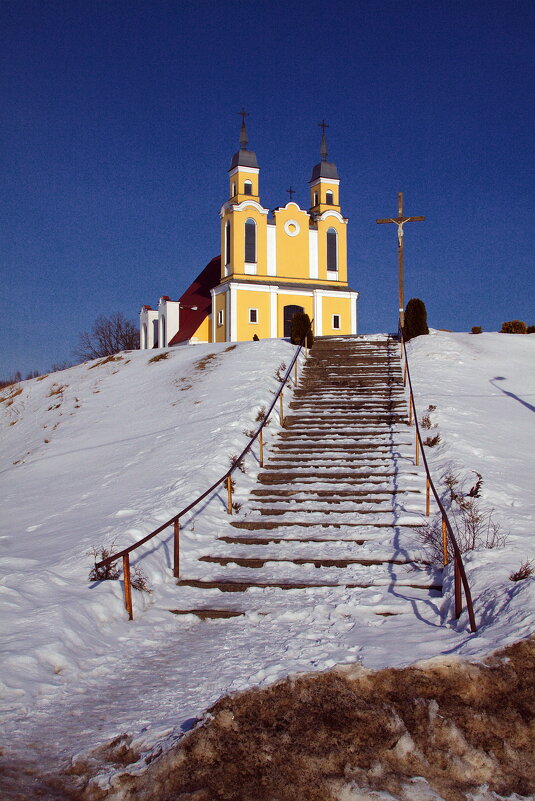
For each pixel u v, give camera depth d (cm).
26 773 570
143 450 1930
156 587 1075
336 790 533
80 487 1734
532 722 604
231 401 2197
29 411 2895
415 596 993
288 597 1028
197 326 5556
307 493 1509
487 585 904
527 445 1755
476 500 1330
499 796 534
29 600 919
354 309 5428
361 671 669
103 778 554
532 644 688
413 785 539
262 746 580
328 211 5450
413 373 2447
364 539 1248
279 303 5266
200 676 760
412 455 1702
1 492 1888
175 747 577
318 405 2177
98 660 821
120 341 7600
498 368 2548
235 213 5241
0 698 694
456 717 609
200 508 1407
